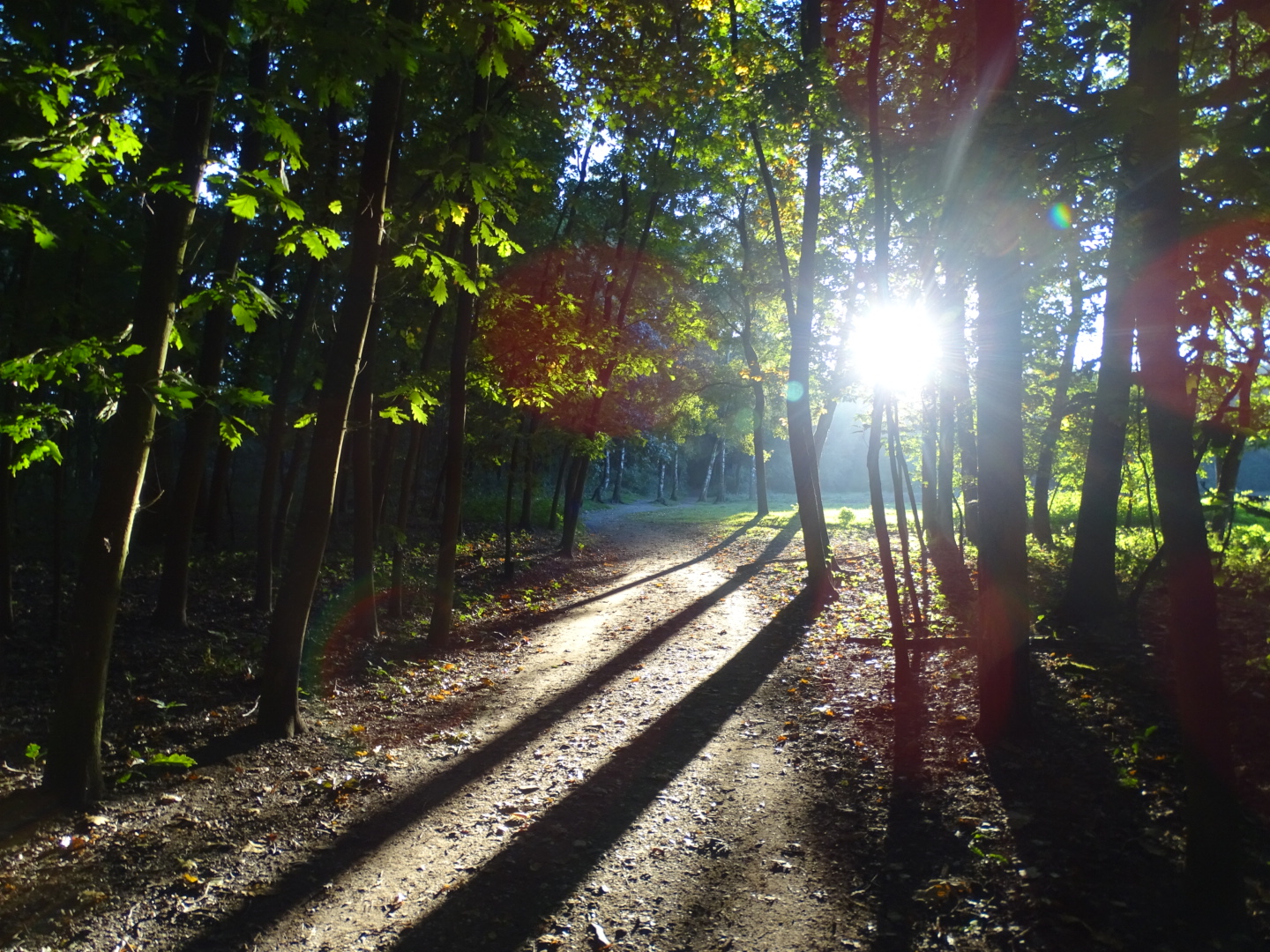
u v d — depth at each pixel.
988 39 4.98
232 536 17.55
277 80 5.04
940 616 10.14
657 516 35.72
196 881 4.13
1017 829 4.36
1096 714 5.77
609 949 3.62
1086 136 3.88
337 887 4.18
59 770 4.82
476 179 6.10
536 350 12.52
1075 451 14.99
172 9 5.81
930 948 3.48
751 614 11.83
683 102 12.74
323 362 15.88
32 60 4.23
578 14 10.59
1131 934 3.37
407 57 4.62
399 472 28.92
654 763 6.01
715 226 23.12
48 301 6.38
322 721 7.04
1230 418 5.43
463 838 4.78
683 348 22.50
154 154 5.77
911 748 5.82
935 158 5.22
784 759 5.95
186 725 6.55
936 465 16.30
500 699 8.00
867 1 8.26
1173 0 3.65
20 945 3.51
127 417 4.89
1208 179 3.59
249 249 15.15
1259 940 3.24
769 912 3.89
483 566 17.44
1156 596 9.10
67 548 14.89
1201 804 3.47
